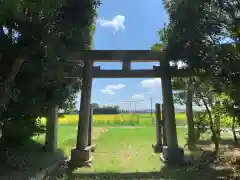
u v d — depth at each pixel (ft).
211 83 17.46
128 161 22.70
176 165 20.34
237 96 14.76
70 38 16.35
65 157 24.09
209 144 28.53
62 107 20.40
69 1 15.01
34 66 14.47
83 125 22.49
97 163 22.03
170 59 21.40
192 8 16.24
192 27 16.85
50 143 24.49
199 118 24.45
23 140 20.49
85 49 22.33
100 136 39.19
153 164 21.34
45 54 14.06
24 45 13.58
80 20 15.52
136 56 22.65
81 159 21.21
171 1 18.45
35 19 12.89
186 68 21.25
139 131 45.57
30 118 19.06
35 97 16.52
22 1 10.62
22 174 16.37
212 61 16.84
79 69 23.09
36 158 21.54
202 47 17.79
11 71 14.42
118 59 22.63
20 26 13.02
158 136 28.02
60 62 16.06
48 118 24.73
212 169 18.37
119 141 34.45
